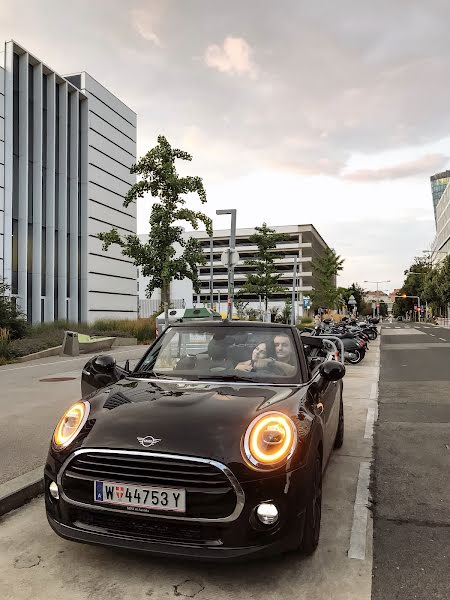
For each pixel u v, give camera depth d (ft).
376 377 41.88
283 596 9.40
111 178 108.99
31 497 14.39
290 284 298.56
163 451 9.29
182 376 13.39
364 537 11.89
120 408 10.84
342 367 13.16
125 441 9.63
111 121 109.40
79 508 9.68
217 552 9.01
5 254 80.53
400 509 13.82
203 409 10.51
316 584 9.82
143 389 12.15
